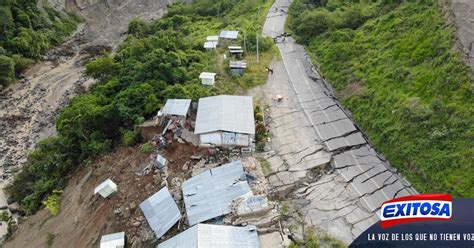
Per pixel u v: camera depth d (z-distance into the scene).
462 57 35.12
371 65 42.88
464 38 36.44
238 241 25.56
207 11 82.94
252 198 28.70
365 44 46.62
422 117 33.34
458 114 31.78
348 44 47.59
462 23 37.84
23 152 56.81
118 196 34.19
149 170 34.41
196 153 34.56
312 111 40.00
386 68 41.00
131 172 35.81
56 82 73.06
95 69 56.22
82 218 35.69
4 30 78.06
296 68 47.81
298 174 32.12
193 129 36.81
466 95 32.59
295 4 65.06
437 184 29.42
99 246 31.31
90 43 92.00
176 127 36.81
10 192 48.41
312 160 33.53
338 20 53.22
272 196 30.25
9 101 67.25
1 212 45.78
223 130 33.72
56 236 36.75
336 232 27.44
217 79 45.34
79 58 83.75
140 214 31.17
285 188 30.81
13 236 41.69
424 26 41.34
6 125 62.09
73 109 47.38
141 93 42.03
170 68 44.84
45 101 67.56
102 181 37.56
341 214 28.77
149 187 33.22
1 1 80.31
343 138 36.09
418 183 30.61
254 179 31.44
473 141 29.64
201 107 37.12
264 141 35.56
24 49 77.69
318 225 27.98
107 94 47.94
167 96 40.94
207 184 30.67
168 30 67.38
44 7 93.50
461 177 28.50
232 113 35.88
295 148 34.88
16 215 45.38
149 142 36.91
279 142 35.66
